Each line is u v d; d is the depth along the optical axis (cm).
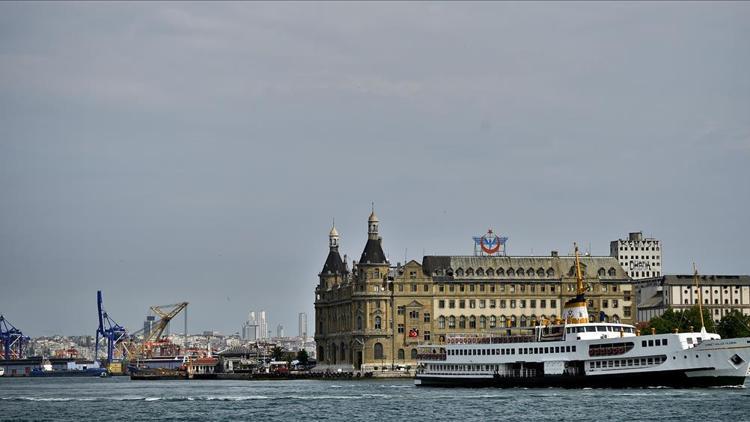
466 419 19275
